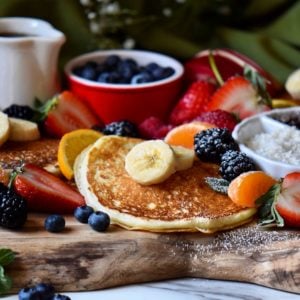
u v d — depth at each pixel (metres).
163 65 0.72
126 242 0.51
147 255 0.51
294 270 0.50
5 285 0.49
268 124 0.61
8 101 0.66
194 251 0.51
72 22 0.74
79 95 0.67
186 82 0.73
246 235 0.52
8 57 0.64
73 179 0.57
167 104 0.68
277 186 0.52
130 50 0.73
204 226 0.51
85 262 0.50
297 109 0.63
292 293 0.51
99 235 0.51
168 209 0.53
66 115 0.64
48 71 0.66
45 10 0.73
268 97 0.66
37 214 0.54
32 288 0.49
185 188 0.55
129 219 0.52
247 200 0.53
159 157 0.55
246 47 0.76
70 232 0.51
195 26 0.80
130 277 0.51
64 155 0.57
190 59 0.75
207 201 0.54
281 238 0.51
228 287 0.51
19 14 0.73
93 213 0.52
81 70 0.69
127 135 0.62
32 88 0.65
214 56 0.73
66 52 0.74
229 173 0.55
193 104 0.67
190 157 0.57
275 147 0.58
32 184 0.53
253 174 0.53
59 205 0.54
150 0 0.77
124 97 0.66
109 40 0.75
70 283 0.50
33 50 0.65
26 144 0.60
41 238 0.51
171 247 0.51
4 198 0.51
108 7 0.74
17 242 0.50
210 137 0.58
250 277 0.51
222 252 0.51
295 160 0.56
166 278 0.52
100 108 0.67
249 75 0.66
